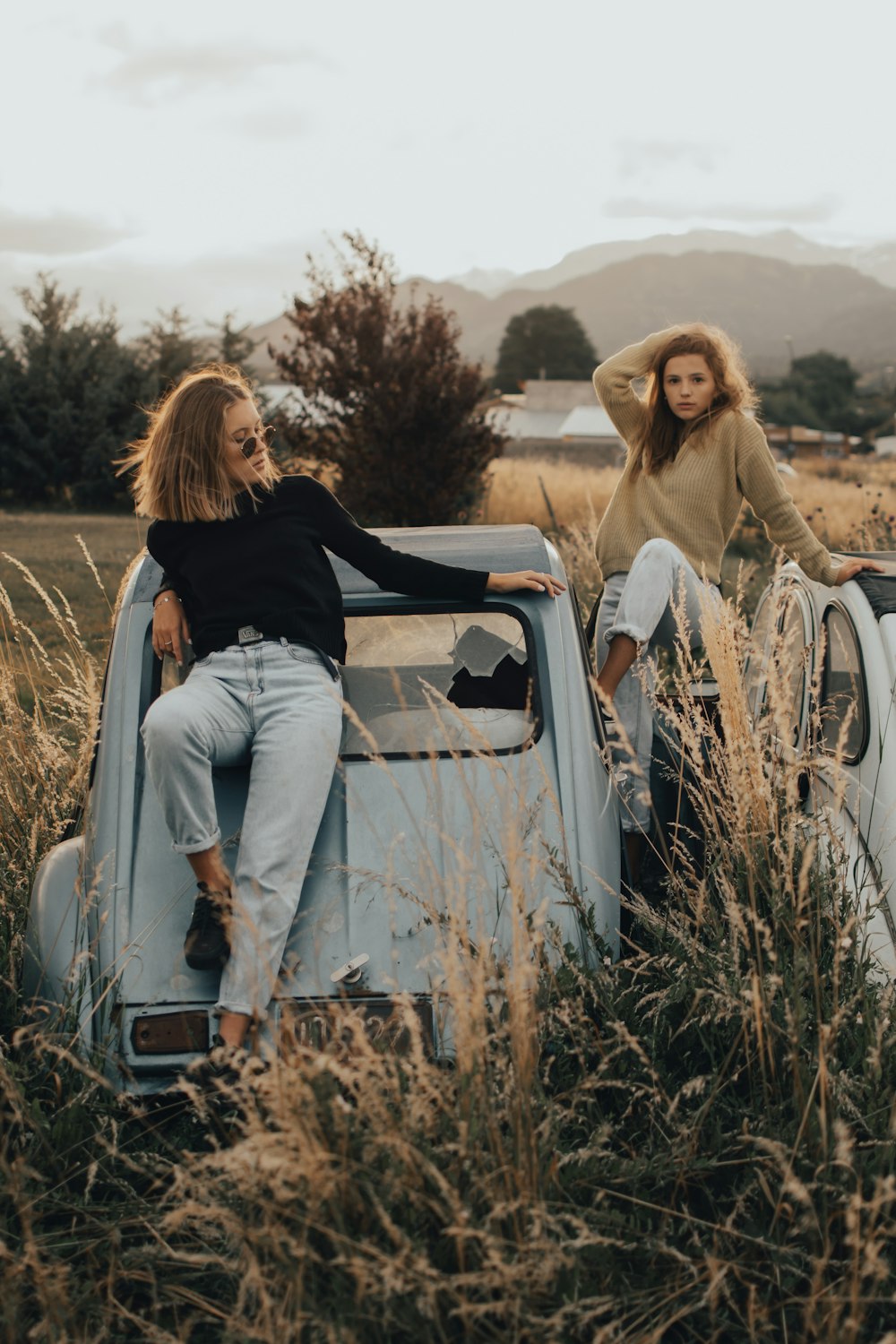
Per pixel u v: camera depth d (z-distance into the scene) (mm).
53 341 27078
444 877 3201
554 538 12234
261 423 3555
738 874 3479
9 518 20938
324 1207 2412
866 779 3566
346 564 3988
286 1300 2273
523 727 3586
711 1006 3072
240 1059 2775
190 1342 2506
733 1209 2693
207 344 28500
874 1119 2729
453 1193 2285
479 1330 2279
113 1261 2496
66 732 5500
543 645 3684
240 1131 2861
